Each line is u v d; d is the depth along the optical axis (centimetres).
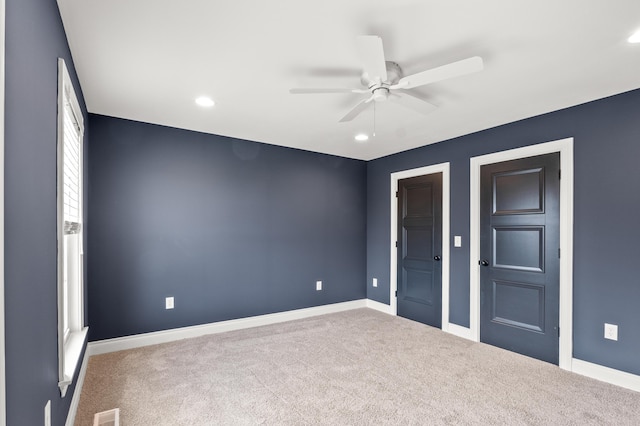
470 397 238
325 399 234
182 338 356
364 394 242
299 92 216
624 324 258
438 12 167
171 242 353
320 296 463
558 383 260
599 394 244
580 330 280
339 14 169
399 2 160
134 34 186
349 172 496
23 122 111
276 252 425
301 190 448
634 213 255
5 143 94
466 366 290
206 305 373
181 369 280
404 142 409
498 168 342
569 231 288
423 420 210
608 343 265
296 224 443
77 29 180
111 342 318
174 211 355
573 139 288
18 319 105
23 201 111
